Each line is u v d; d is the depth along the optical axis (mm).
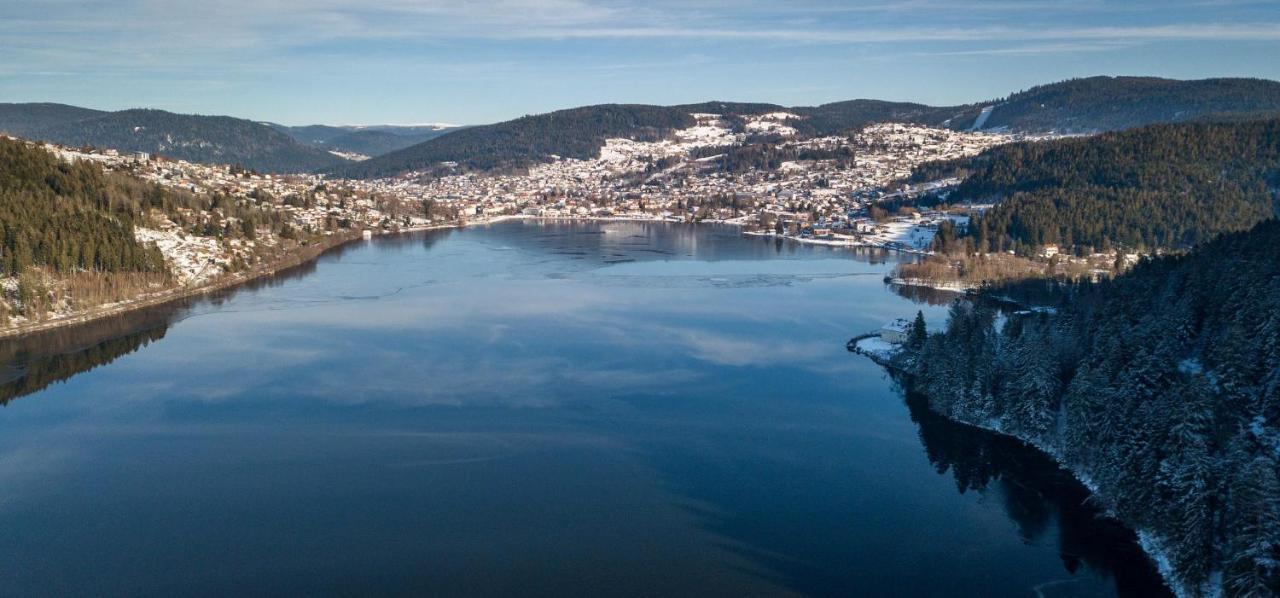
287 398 147875
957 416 137750
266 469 118250
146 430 132625
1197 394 95875
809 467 120062
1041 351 130625
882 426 135875
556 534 100750
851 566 94250
